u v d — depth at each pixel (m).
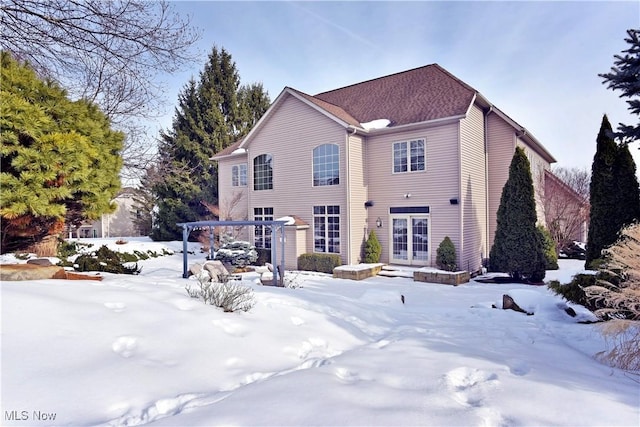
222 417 2.27
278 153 16.86
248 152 18.17
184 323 3.97
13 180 3.70
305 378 3.01
